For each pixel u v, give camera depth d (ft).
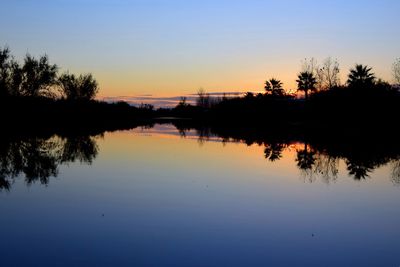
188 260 24.97
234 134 149.48
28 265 24.02
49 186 47.29
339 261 25.34
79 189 45.52
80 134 140.97
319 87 204.13
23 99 155.22
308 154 84.12
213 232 30.53
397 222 33.86
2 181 50.49
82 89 216.74
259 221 33.60
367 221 34.17
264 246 27.71
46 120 183.73
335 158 77.51
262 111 255.09
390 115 150.92
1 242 28.07
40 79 156.97
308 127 181.47
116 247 27.12
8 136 120.26
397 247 27.86
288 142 113.60
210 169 61.16
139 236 29.40
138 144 105.19
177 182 50.01
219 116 310.45
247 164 67.56
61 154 80.48
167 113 437.99
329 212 36.88
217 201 40.40
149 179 51.98
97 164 66.03
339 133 144.15
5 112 152.76
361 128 156.87
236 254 26.20
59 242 28.04
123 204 38.70
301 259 25.54
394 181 52.95
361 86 163.02
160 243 27.99
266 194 43.96
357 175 57.57
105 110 268.82
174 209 37.04
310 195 43.86
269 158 76.43
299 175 56.95
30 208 37.19
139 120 338.95
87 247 27.09
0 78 149.07
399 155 82.38
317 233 30.73
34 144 99.86
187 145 103.50
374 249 27.50
